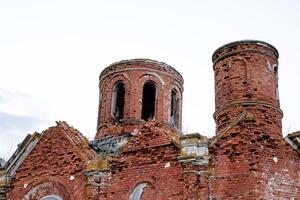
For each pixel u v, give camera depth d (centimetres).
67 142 2189
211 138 1953
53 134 2248
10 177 2258
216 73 2203
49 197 2138
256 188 1791
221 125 2066
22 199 2192
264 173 1830
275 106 2045
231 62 2141
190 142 1906
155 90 2831
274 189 1820
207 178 1861
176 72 2927
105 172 2031
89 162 2069
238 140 1889
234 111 2034
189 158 1875
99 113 2853
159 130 2017
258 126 1931
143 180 1967
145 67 2827
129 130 2653
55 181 2141
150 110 2858
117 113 2814
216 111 2127
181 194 1870
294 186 1861
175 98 2920
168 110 2814
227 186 1833
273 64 2158
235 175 1838
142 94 2789
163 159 1959
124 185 1995
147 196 1942
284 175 1861
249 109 2011
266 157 1866
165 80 2850
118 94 2861
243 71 2103
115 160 2050
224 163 1870
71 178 2106
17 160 2272
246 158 1852
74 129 2284
